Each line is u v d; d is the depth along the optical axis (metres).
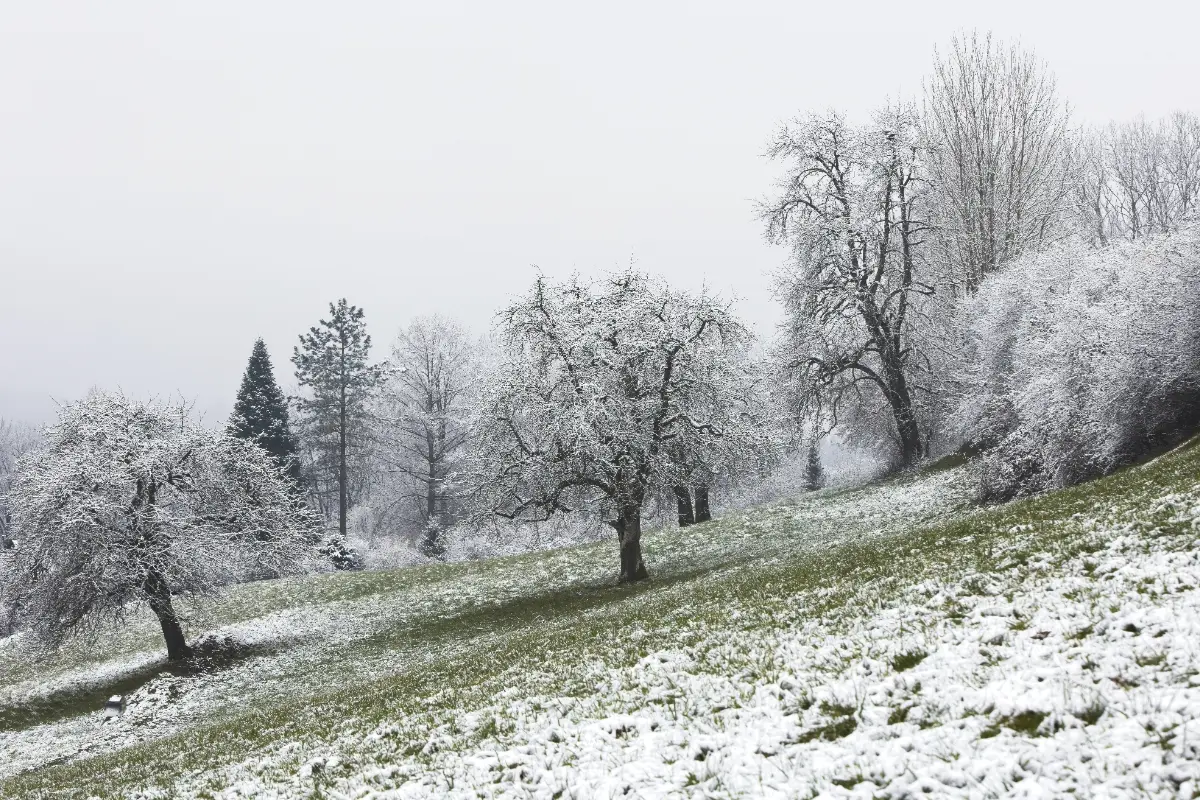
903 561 16.06
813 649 11.02
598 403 30.45
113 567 29.02
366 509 76.94
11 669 37.91
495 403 32.84
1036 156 47.66
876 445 55.28
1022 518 16.61
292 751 13.92
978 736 7.08
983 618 10.09
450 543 60.16
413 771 10.09
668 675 11.64
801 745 7.84
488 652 21.70
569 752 9.16
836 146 45.06
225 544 32.22
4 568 30.09
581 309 33.72
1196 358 23.42
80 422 33.44
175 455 32.44
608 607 26.84
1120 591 9.49
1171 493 13.77
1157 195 72.06
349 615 35.66
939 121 48.91
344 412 71.06
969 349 45.41
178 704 27.39
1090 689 7.22
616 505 32.28
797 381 46.88
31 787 18.06
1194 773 5.70
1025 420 30.69
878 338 45.75
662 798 7.35
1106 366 24.86
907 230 45.91
